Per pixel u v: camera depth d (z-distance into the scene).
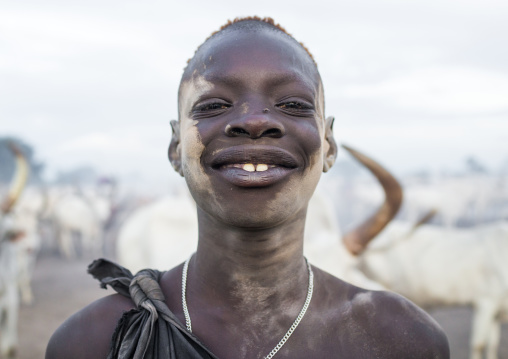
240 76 1.24
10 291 5.41
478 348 6.09
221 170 1.21
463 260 6.22
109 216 16.41
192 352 1.18
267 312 1.29
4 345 5.36
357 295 1.36
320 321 1.30
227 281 1.29
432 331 1.32
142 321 1.23
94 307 1.34
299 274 1.33
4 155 48.00
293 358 1.24
